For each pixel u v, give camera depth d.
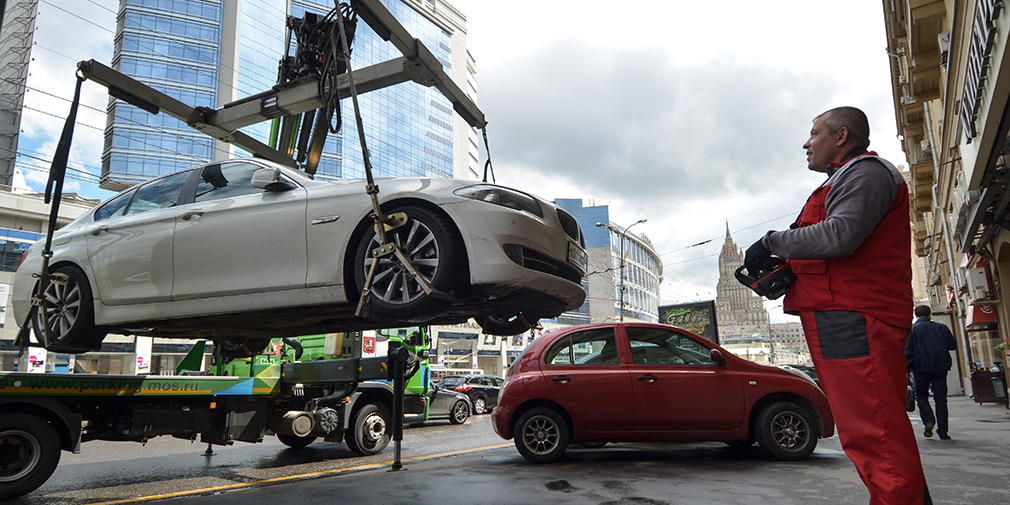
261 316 4.35
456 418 14.56
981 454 5.79
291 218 4.04
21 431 4.95
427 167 100.50
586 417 5.90
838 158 2.16
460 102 4.74
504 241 3.59
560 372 6.03
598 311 118.06
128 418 5.94
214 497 4.69
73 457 7.97
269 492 4.63
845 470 5.06
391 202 3.83
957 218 11.80
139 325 4.75
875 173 1.91
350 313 4.25
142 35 63.59
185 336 5.54
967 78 7.59
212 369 9.40
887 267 1.90
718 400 5.89
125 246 4.63
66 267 4.92
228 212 4.30
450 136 108.06
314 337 10.69
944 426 7.16
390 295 3.55
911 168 19.50
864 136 2.15
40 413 5.23
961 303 17.84
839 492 4.10
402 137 96.06
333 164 80.56
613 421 5.89
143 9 64.19
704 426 5.89
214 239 4.25
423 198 3.73
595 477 4.86
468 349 62.31
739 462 5.68
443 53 106.62
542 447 5.91
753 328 187.12
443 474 5.23
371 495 4.28
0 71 41.06
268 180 4.17
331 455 7.89
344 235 3.82
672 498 3.96
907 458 1.76
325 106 4.68
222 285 4.15
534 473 5.15
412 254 3.62
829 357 1.92
